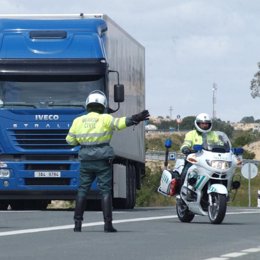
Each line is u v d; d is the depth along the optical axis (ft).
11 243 111.34
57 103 184.75
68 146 185.26
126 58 220.23
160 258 96.53
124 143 213.25
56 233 125.59
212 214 147.13
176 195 154.10
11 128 185.16
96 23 190.90
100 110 128.16
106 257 97.04
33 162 185.78
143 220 156.76
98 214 174.50
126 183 220.02
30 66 185.57
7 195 188.03
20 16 195.11
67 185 186.39
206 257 97.76
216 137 147.64
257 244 113.60
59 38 188.34
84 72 185.26
